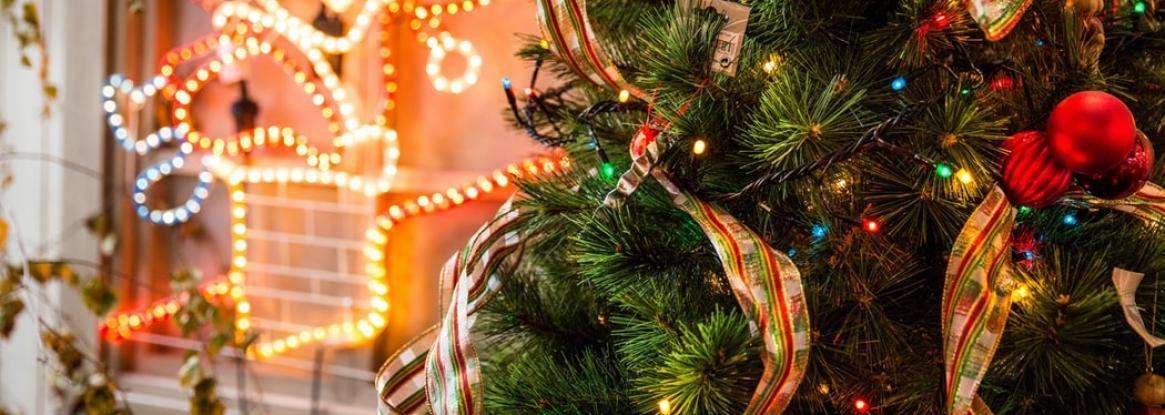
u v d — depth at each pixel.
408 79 3.09
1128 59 1.93
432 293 3.15
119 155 3.40
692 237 1.92
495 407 2.05
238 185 3.23
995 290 1.73
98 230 3.30
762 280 1.72
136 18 3.33
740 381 1.79
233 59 3.16
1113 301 1.76
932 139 1.78
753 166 1.84
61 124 3.34
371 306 3.16
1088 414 1.87
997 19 1.62
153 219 3.34
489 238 1.98
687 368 1.74
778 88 1.77
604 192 1.93
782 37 1.88
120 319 3.43
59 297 3.40
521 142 2.99
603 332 2.12
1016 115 1.83
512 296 2.15
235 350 3.33
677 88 1.79
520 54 2.11
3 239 3.07
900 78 1.77
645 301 1.86
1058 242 1.90
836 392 1.86
